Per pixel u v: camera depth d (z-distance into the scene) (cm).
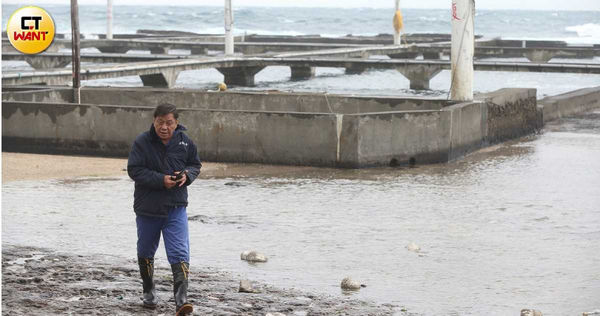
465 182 1950
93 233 1368
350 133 2131
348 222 1500
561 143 2655
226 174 2030
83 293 968
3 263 1127
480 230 1450
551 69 4616
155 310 905
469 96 2552
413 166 2192
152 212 864
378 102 2645
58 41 7456
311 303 979
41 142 2328
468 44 2534
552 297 1039
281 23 18600
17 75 3675
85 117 2291
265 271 1154
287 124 2161
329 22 18550
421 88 5103
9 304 905
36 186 1819
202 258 1223
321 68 7475
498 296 1041
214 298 977
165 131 851
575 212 1617
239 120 2189
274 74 6725
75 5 2748
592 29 17638
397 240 1365
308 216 1547
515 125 2758
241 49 7481
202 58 5053
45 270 1090
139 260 898
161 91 2822
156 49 7981
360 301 1000
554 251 1303
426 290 1066
